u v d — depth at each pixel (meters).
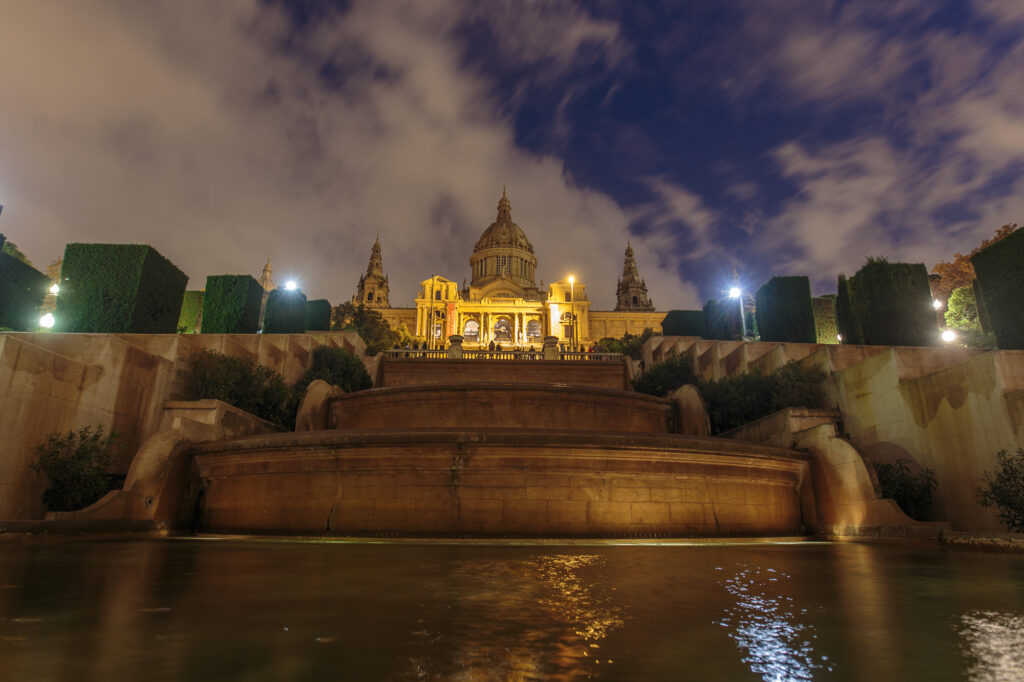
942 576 5.91
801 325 28.77
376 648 2.96
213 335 20.75
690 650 3.02
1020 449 12.24
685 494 11.49
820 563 7.01
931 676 2.59
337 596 4.40
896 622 3.74
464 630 3.40
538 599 4.39
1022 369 12.98
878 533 11.59
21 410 13.35
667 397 21.91
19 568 5.82
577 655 2.89
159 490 11.96
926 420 14.80
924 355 16.06
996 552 8.64
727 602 4.37
